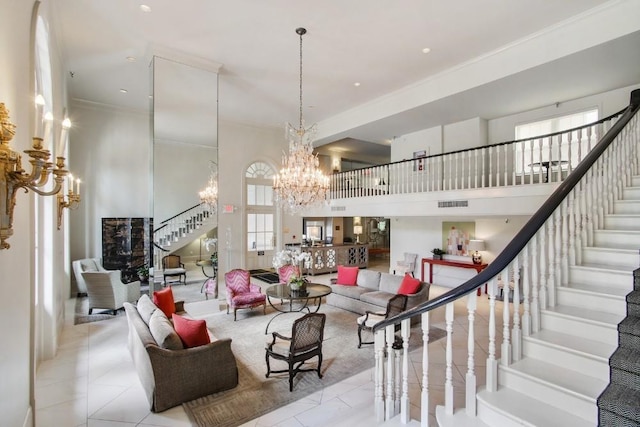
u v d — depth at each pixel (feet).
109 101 24.73
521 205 17.40
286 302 22.25
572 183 8.70
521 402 6.41
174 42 16.78
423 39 16.58
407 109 22.86
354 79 21.44
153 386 9.73
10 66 6.03
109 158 25.77
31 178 5.35
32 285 7.88
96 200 25.25
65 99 19.53
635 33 13.25
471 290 6.82
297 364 12.93
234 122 30.81
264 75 20.77
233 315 19.22
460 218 26.78
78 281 23.18
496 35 16.21
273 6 13.94
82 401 10.30
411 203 23.30
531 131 22.99
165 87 17.61
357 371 12.53
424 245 29.48
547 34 15.70
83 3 13.52
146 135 27.27
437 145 27.07
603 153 10.49
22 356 6.92
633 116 12.05
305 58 18.56
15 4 6.34
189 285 23.81
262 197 32.96
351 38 16.49
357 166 49.08
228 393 10.88
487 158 24.62
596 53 14.83
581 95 19.99
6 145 5.11
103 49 17.29
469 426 6.55
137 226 26.14
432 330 16.74
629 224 10.07
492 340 6.95
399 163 26.03
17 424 6.51
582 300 7.98
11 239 6.17
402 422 7.88
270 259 33.09
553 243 8.43
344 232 49.03
